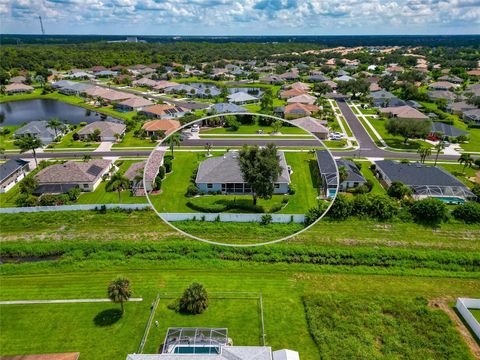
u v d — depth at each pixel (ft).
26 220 159.33
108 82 522.06
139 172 197.36
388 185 191.72
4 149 243.19
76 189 180.75
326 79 531.50
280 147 209.67
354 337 101.45
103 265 131.95
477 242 144.87
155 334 102.37
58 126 277.44
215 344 96.17
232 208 144.97
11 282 123.44
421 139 277.64
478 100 357.20
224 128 261.24
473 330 104.68
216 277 126.00
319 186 161.48
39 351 96.99
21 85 467.52
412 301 114.42
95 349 97.76
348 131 293.64
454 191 182.19
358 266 132.05
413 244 143.43
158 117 333.21
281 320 107.76
